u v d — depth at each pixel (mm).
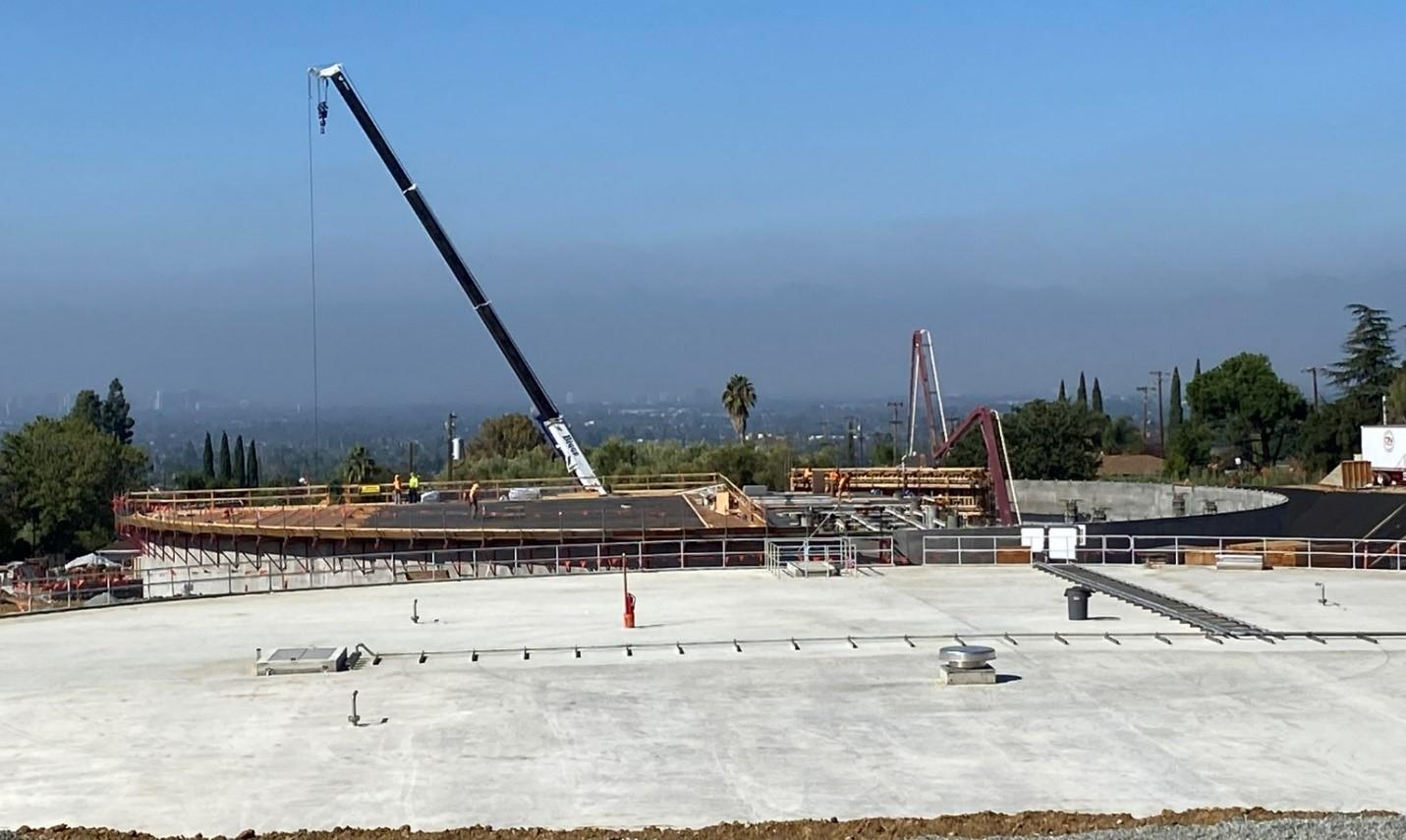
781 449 135750
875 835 20969
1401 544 69875
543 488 87625
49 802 23719
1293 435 156000
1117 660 33906
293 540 60344
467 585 49500
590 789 24078
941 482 88750
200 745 27141
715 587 47781
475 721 28594
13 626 42219
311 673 33406
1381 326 160750
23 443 122938
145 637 39688
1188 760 25625
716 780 24531
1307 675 32312
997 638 36750
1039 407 128375
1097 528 59375
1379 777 24625
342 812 23016
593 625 39875
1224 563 51938
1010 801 23328
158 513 70812
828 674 32562
